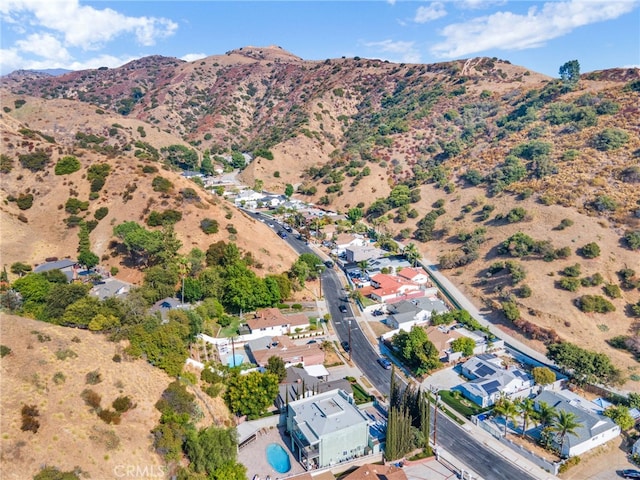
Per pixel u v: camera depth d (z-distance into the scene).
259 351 100.88
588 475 73.06
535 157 183.00
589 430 78.50
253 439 77.62
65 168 155.00
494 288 133.00
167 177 156.00
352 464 73.50
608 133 175.12
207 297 116.44
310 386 88.44
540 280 127.31
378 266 153.38
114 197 147.50
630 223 135.88
